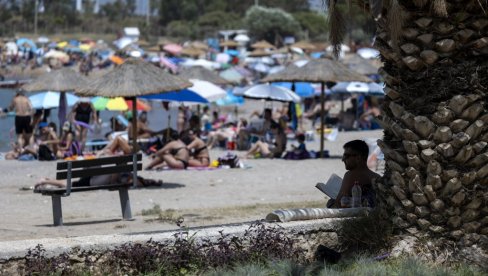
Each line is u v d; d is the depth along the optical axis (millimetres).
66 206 34438
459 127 17859
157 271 17375
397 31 17719
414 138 18203
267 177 45844
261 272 16938
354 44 169875
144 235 18047
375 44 19062
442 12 17344
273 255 18234
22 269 16516
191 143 51094
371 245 18938
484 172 18031
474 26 17828
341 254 18953
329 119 90500
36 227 27375
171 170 49062
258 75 165750
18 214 32031
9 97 136500
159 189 40500
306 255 19016
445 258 18156
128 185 29781
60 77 65375
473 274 17125
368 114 85625
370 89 85688
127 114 79875
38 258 16625
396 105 18562
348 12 20141
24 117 60062
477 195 18109
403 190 18625
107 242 17453
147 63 44688
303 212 19688
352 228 19297
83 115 63688
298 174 47406
